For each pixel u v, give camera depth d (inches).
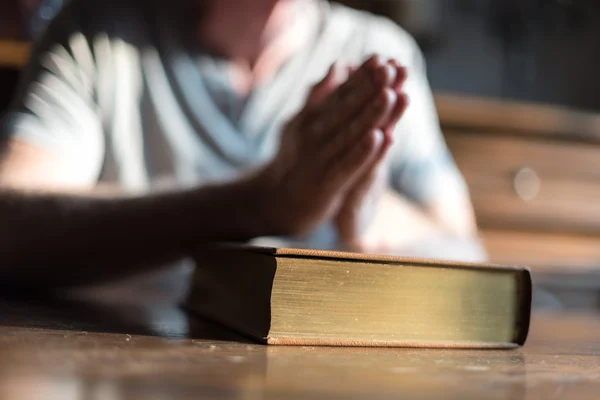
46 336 27.4
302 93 67.0
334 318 29.1
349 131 35.0
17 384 21.9
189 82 64.0
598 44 135.2
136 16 63.9
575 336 35.6
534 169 97.5
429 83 126.6
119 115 60.8
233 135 64.2
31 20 82.6
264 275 29.0
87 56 60.4
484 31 129.9
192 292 35.7
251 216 36.1
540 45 133.0
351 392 23.0
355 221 40.4
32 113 53.9
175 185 38.5
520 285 31.0
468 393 23.5
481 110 93.0
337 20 73.5
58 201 37.4
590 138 99.0
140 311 35.1
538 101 132.8
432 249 51.3
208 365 24.8
